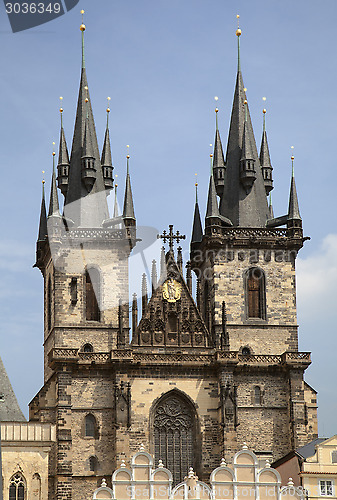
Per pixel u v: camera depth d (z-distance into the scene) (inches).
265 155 5659.5
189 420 4985.2
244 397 5017.2
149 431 4896.7
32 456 4229.8
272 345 5152.6
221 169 5502.0
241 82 5669.3
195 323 5118.1
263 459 4751.5
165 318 5098.4
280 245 5285.4
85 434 4847.4
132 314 5098.4
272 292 5236.2
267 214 5447.8
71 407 4835.1
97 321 5073.8
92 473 4783.5
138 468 3602.4
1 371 4564.5
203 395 5002.5
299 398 4987.7
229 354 4963.1
